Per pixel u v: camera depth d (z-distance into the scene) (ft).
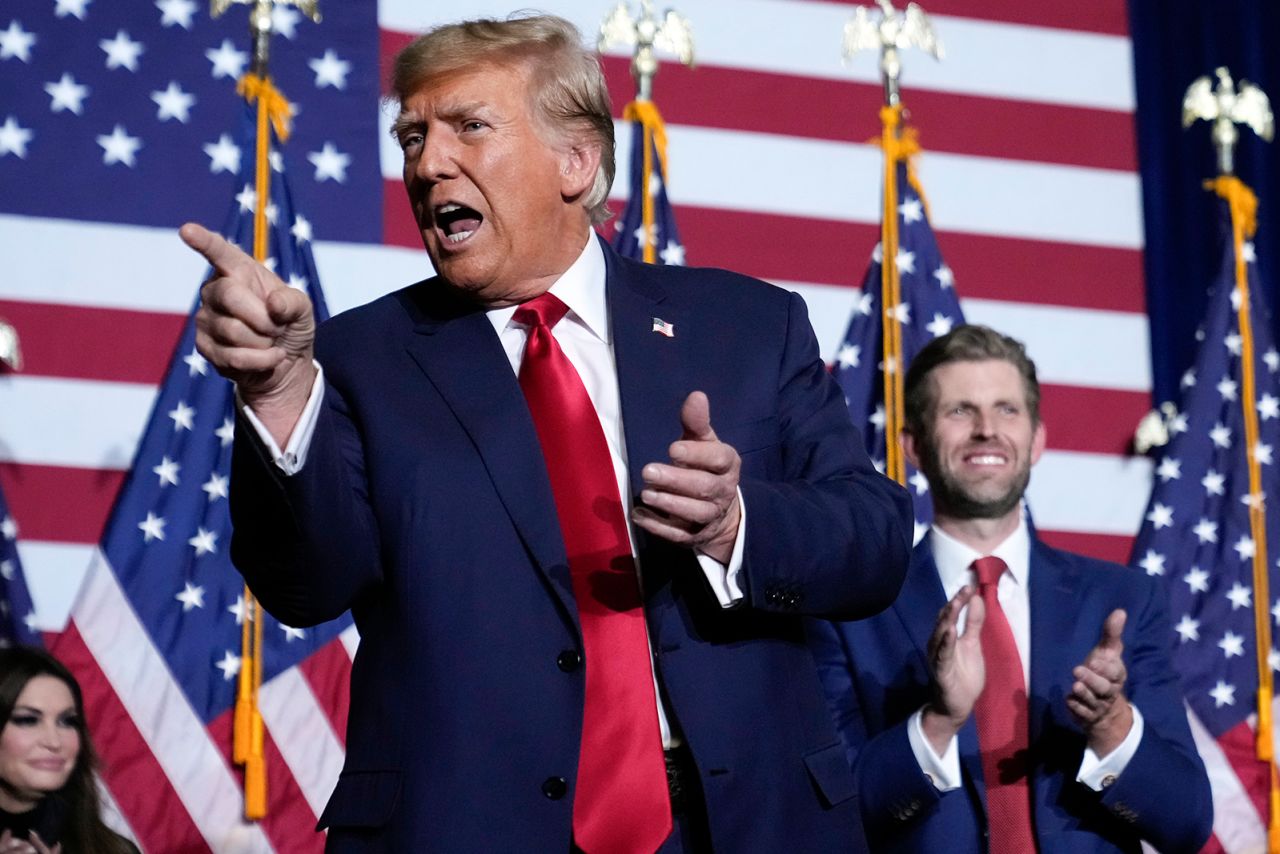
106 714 27.20
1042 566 24.03
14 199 31.01
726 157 34.60
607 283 13.17
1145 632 23.77
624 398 12.33
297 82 32.83
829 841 11.68
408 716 11.52
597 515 11.98
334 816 11.64
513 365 12.91
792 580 11.53
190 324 29.35
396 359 12.69
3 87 31.45
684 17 33.99
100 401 30.60
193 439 28.68
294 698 28.25
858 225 35.01
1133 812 20.92
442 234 13.02
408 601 11.74
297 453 11.28
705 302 13.20
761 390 12.68
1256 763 30.71
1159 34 37.40
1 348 28.89
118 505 28.12
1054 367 35.29
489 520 11.82
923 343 31.40
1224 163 33.81
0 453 29.94
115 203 31.40
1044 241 35.91
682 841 11.54
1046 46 36.83
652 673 11.71
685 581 11.88
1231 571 31.83
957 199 35.70
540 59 13.28
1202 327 33.45
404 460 12.05
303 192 32.30
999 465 24.00
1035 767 21.98
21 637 28.09
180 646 27.71
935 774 20.94
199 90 32.35
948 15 36.45
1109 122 36.81
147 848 26.89
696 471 10.49
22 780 24.30
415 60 13.38
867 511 12.17
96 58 31.99
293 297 10.53
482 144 12.89
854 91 35.60
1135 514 34.86
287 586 11.84
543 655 11.49
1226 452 32.50
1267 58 36.99
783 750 11.73
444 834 11.12
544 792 11.20
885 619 23.24
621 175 33.81
